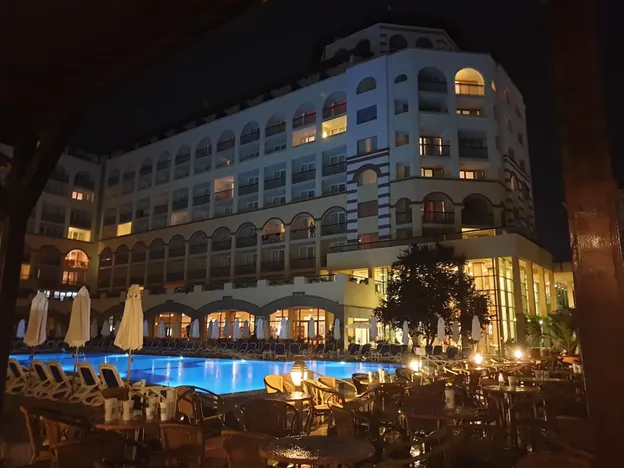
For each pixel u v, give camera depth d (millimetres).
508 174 37625
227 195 47719
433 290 26281
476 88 38719
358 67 40156
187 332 35000
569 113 2104
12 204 7363
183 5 4102
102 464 3016
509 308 32125
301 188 42969
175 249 49562
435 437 4160
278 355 27969
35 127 6867
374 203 36969
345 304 30297
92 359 28000
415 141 36125
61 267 53250
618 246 1929
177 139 52406
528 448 6316
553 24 2186
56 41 4648
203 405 7746
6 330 7246
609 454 1808
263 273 42562
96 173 58312
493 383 9430
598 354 1887
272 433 5898
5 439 6664
